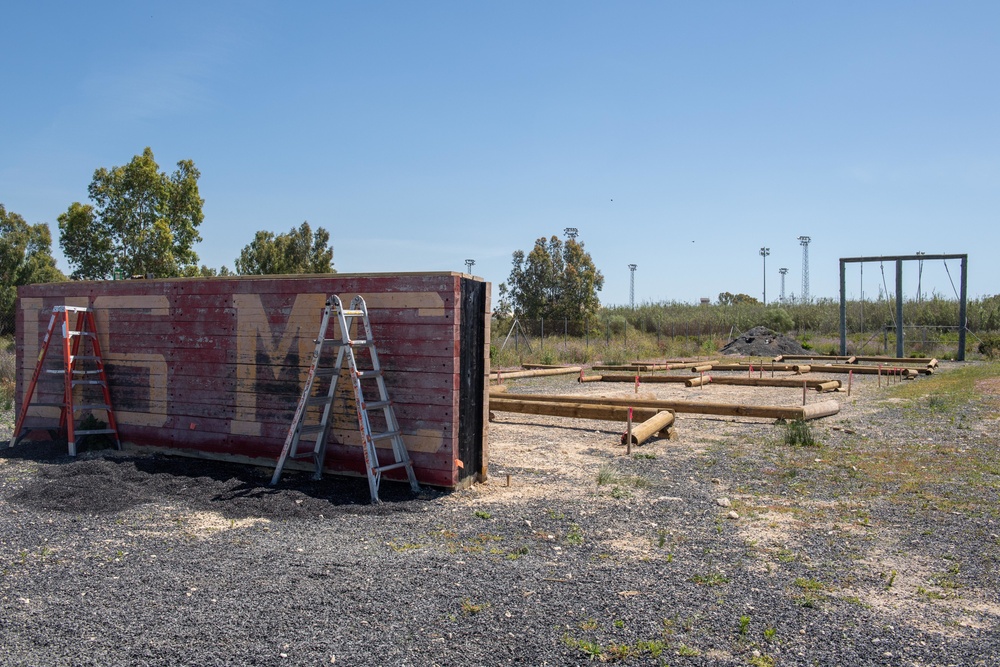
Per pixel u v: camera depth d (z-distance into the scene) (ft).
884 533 21.15
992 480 28.37
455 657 12.52
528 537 20.34
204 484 25.44
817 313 179.32
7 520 20.98
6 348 84.12
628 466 31.32
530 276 138.31
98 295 32.22
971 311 158.40
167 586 15.67
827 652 13.08
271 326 28.66
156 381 30.94
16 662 12.05
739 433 40.78
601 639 13.33
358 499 24.59
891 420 45.65
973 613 15.14
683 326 169.27
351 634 13.32
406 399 26.30
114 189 90.38
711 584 16.51
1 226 129.70
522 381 76.64
